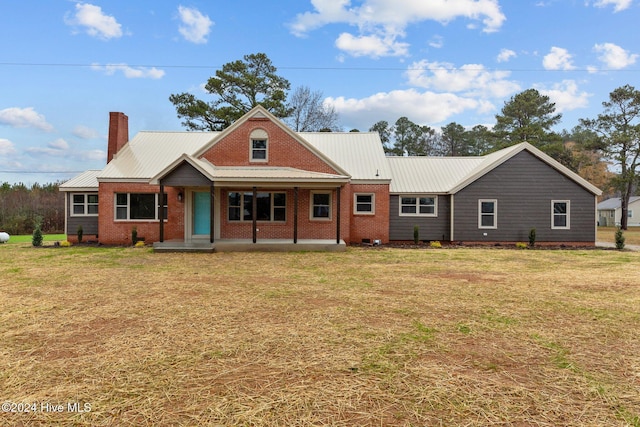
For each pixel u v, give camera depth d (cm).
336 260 1305
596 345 484
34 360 426
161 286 839
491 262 1277
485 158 2219
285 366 412
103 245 1775
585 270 1107
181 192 1792
